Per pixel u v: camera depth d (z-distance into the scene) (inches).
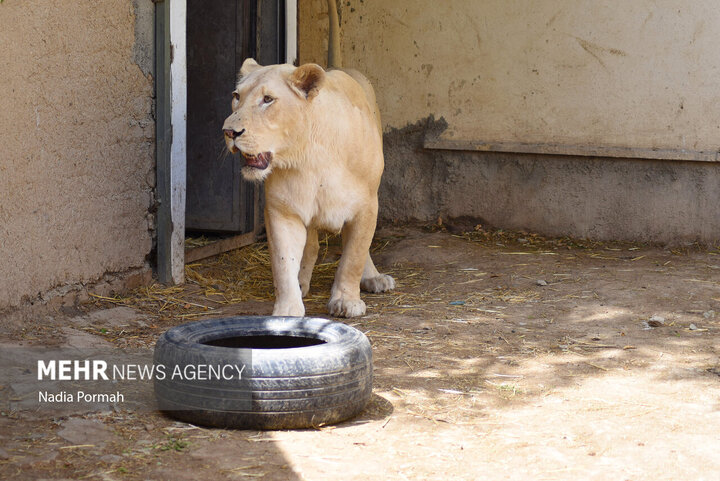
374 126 213.5
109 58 213.3
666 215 298.0
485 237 313.0
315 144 192.9
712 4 283.4
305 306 225.5
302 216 200.5
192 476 120.6
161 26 227.3
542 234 314.7
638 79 295.0
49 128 195.6
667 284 241.9
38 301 196.2
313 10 329.4
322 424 141.3
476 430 141.0
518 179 315.6
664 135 294.4
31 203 192.1
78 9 201.6
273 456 128.6
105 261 217.9
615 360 179.5
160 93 230.1
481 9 311.0
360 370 144.3
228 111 290.0
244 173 186.1
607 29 296.2
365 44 328.2
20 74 186.4
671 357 181.3
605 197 304.8
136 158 225.9
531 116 310.2
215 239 295.7
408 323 206.7
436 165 326.0
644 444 134.3
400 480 121.0
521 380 167.2
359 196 206.1
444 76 319.9
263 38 296.5
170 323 206.4
